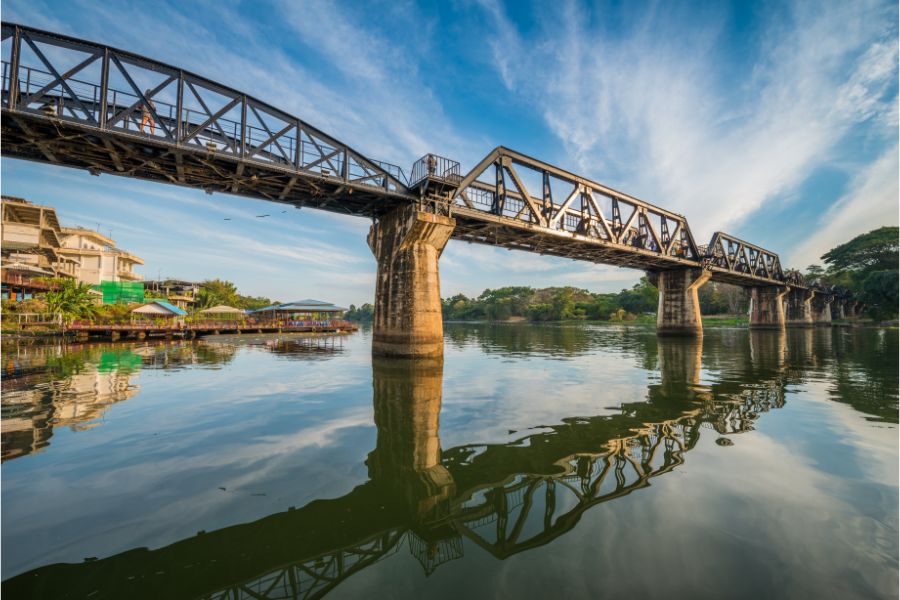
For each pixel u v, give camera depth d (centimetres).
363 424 1086
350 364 2398
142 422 1090
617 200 3912
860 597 388
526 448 879
